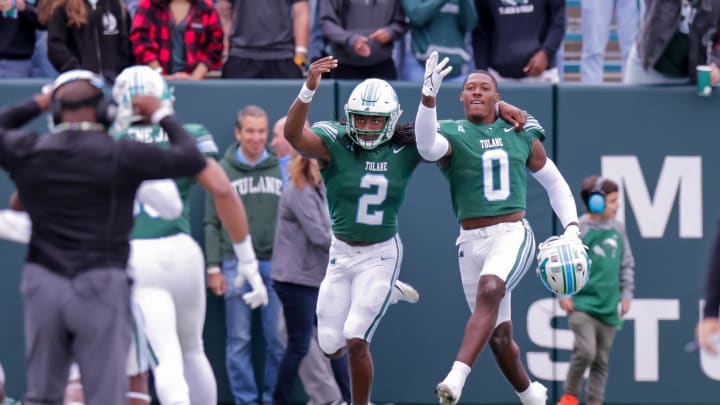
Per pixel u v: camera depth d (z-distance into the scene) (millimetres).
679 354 31109
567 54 37188
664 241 31156
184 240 20453
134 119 19969
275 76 31641
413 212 30797
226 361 30234
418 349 30875
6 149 16375
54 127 16891
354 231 22266
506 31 31625
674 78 31234
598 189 28953
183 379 19812
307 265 27812
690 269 31172
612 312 29250
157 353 19734
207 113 30594
